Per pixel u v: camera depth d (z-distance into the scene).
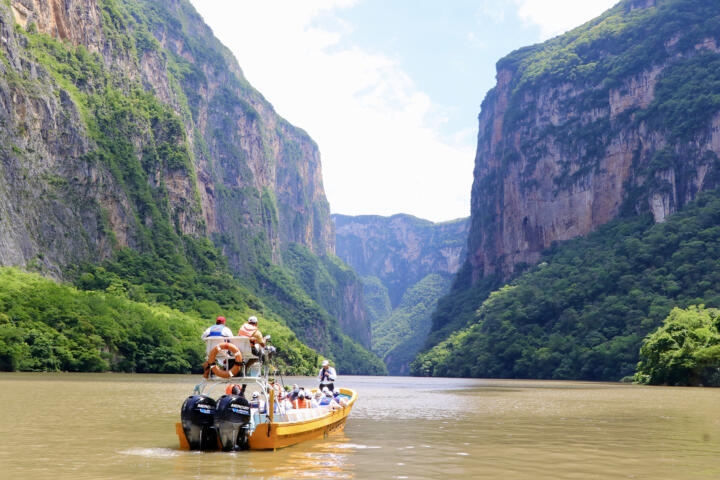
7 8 179.00
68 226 170.00
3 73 164.50
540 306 198.25
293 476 19.03
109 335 123.25
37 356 106.06
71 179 178.00
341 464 21.33
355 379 171.38
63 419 34.25
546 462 22.44
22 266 146.62
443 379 174.38
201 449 23.88
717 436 30.92
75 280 163.12
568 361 162.12
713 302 145.38
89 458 21.86
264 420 24.31
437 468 20.86
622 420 39.66
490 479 19.08
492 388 96.56
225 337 24.28
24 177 160.25
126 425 32.06
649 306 162.00
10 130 161.38
